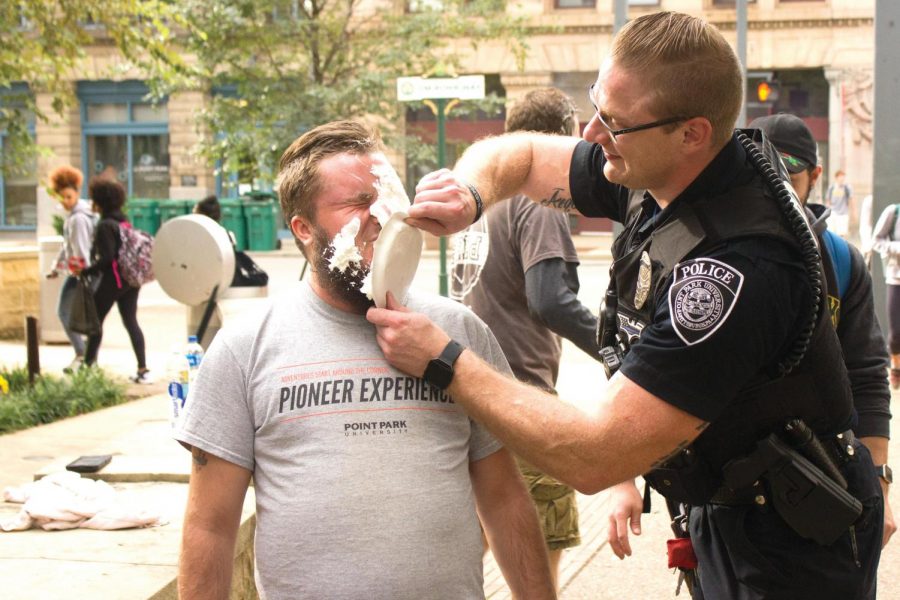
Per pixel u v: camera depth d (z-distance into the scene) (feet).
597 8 88.89
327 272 7.34
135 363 33.50
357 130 7.58
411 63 68.64
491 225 12.29
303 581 7.07
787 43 87.71
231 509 7.44
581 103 90.12
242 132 70.33
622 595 15.25
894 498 18.44
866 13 85.71
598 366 33.01
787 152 10.10
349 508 7.07
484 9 70.33
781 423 7.48
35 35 33.32
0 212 102.83
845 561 7.74
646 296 7.43
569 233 12.02
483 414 7.14
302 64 69.56
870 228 31.53
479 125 90.79
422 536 7.12
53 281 38.32
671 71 6.95
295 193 7.44
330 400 7.24
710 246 7.09
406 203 7.46
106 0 29.53
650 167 7.23
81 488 12.27
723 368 6.91
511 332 12.37
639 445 7.02
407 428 7.24
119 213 29.71
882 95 28.76
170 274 19.65
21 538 11.44
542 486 12.19
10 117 31.45
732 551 7.80
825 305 7.27
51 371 31.53
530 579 7.93
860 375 9.25
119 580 10.11
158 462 13.94
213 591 7.39
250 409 7.38
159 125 97.66
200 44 65.26
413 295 7.88
